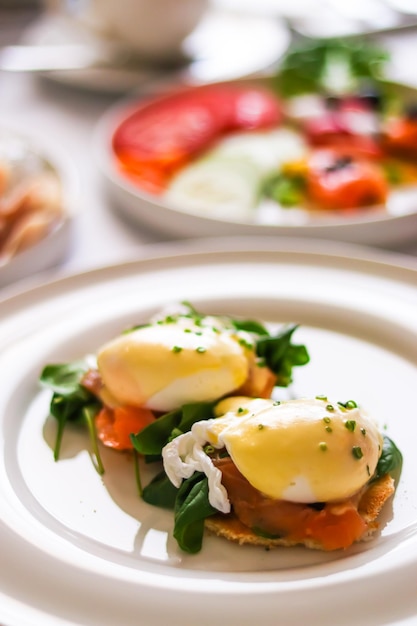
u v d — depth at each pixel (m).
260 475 0.48
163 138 0.91
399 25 1.26
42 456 0.54
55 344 0.60
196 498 0.49
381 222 0.72
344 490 0.48
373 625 0.44
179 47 1.10
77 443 0.55
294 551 0.48
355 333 0.62
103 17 1.06
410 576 0.45
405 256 0.73
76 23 1.09
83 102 1.06
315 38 1.14
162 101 0.99
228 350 0.53
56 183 0.80
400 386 0.58
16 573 0.46
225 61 1.11
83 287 0.65
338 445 0.48
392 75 1.10
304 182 0.85
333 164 0.85
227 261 0.67
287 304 0.64
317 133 0.94
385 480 0.51
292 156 0.89
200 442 0.50
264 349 0.57
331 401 0.50
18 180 0.82
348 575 0.46
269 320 0.63
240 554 0.48
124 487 0.52
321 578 0.46
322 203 0.82
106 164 0.83
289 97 1.04
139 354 0.53
